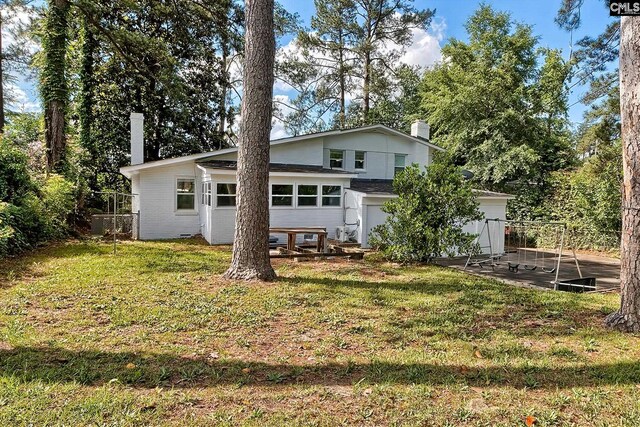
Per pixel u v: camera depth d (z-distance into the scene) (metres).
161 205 14.91
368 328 4.85
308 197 15.03
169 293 6.22
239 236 7.46
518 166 19.86
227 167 13.96
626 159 4.88
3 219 9.37
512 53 22.97
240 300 5.93
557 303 6.28
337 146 18.00
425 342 4.40
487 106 22.08
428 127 20.12
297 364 3.74
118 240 13.76
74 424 2.61
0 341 4.05
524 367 3.72
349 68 27.16
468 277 8.55
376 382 3.37
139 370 3.47
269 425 2.70
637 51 4.71
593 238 16.16
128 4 16.97
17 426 2.56
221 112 24.44
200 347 4.09
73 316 4.95
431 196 10.34
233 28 22.41
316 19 26.38
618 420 2.82
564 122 22.59
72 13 15.91
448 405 3.01
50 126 14.95
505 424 2.77
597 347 4.29
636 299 4.84
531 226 17.08
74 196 15.01
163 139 22.48
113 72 20.53
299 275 8.24
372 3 26.11
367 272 8.88
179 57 22.62
